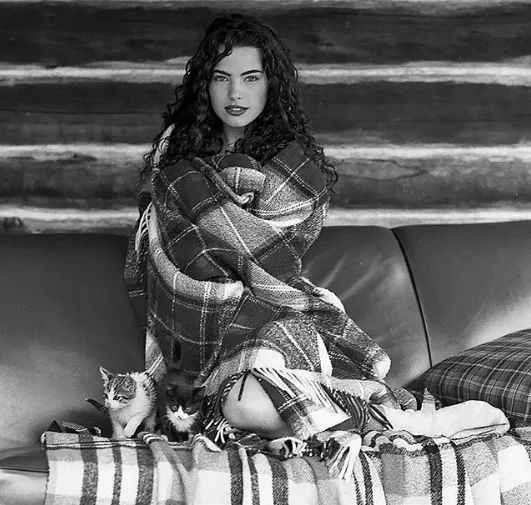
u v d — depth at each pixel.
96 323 2.36
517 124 3.22
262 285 2.25
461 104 3.21
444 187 3.20
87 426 2.25
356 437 1.84
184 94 2.52
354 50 3.19
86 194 3.13
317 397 1.97
